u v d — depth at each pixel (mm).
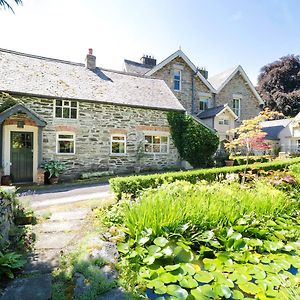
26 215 4879
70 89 12453
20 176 11227
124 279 2725
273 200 5371
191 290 2723
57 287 2494
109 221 4492
